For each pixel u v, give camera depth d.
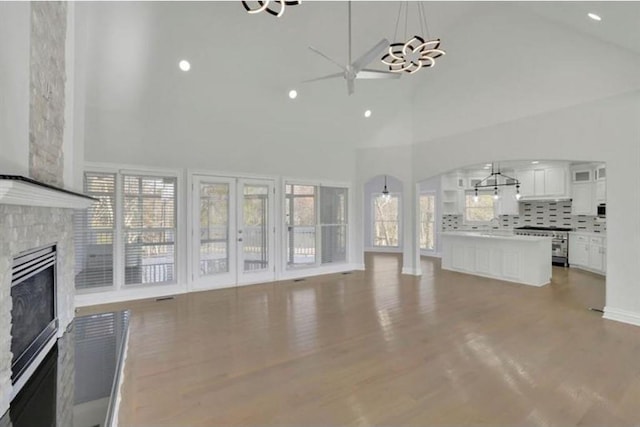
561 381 2.59
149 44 4.16
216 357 3.04
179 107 5.10
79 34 3.20
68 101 2.78
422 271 7.35
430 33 5.51
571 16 3.98
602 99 4.21
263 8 2.44
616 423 2.09
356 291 5.52
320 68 5.34
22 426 1.58
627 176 3.98
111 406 1.77
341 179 7.38
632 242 3.92
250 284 6.04
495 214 9.32
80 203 2.63
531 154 4.98
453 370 2.78
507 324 3.88
